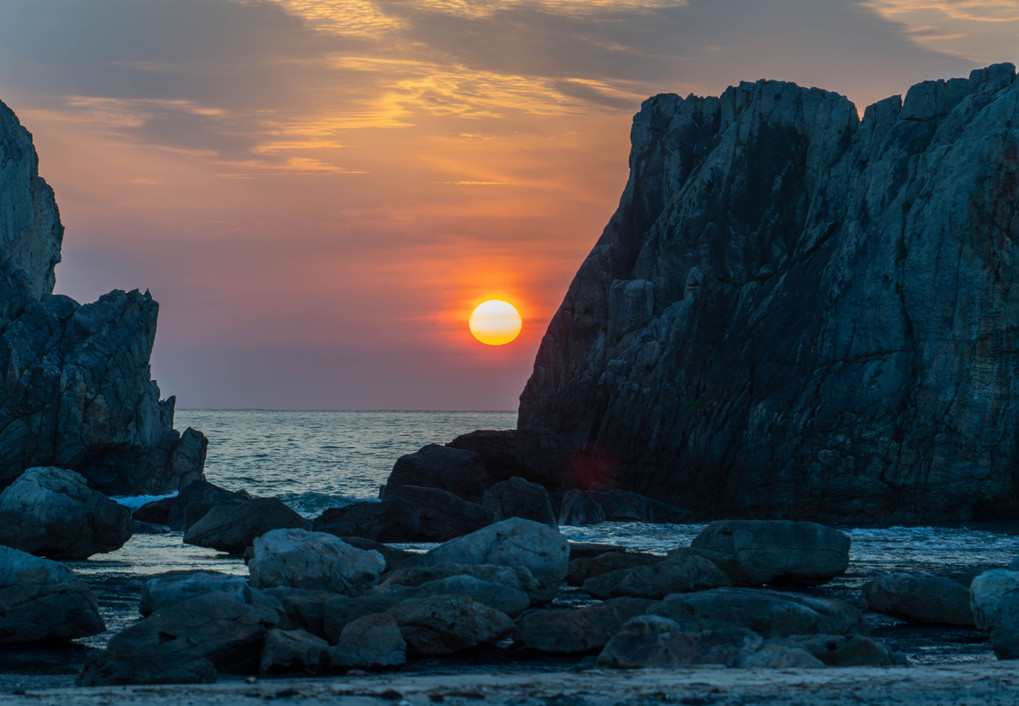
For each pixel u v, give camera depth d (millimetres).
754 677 13383
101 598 26297
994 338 53531
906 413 54750
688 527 51562
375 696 11836
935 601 23641
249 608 18312
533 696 11844
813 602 21500
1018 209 53125
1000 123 54219
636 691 12172
